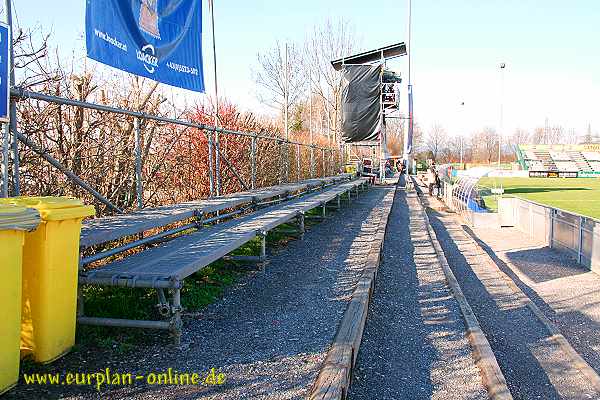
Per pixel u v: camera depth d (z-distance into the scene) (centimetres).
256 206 934
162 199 769
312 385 329
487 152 9100
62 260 341
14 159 411
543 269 929
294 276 638
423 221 1358
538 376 442
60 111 534
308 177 1912
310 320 463
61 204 337
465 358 432
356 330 421
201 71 809
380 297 612
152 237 552
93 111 592
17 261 297
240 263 698
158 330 417
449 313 554
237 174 1006
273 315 478
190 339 407
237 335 420
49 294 332
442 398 360
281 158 1400
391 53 2886
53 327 338
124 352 373
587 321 614
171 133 802
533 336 545
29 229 295
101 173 593
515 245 1220
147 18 656
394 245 970
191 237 554
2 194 397
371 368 408
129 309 447
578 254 988
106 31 570
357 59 2938
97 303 448
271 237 909
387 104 2978
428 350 449
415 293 635
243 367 355
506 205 1591
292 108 3750
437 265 797
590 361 491
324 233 1004
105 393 309
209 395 312
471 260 995
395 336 483
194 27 786
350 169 3131
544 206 1263
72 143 555
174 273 375
